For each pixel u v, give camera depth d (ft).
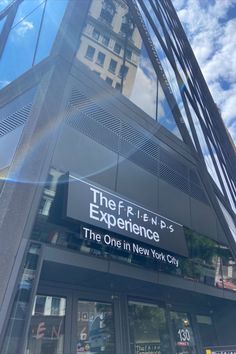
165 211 27.76
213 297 29.50
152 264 23.04
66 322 19.16
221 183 47.52
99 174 22.27
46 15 25.86
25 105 21.48
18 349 13.06
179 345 26.53
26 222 15.88
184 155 34.65
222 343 31.40
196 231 30.81
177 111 38.06
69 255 17.56
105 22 28.14
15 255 14.78
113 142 24.86
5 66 28.04
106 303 22.57
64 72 21.49
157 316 26.03
